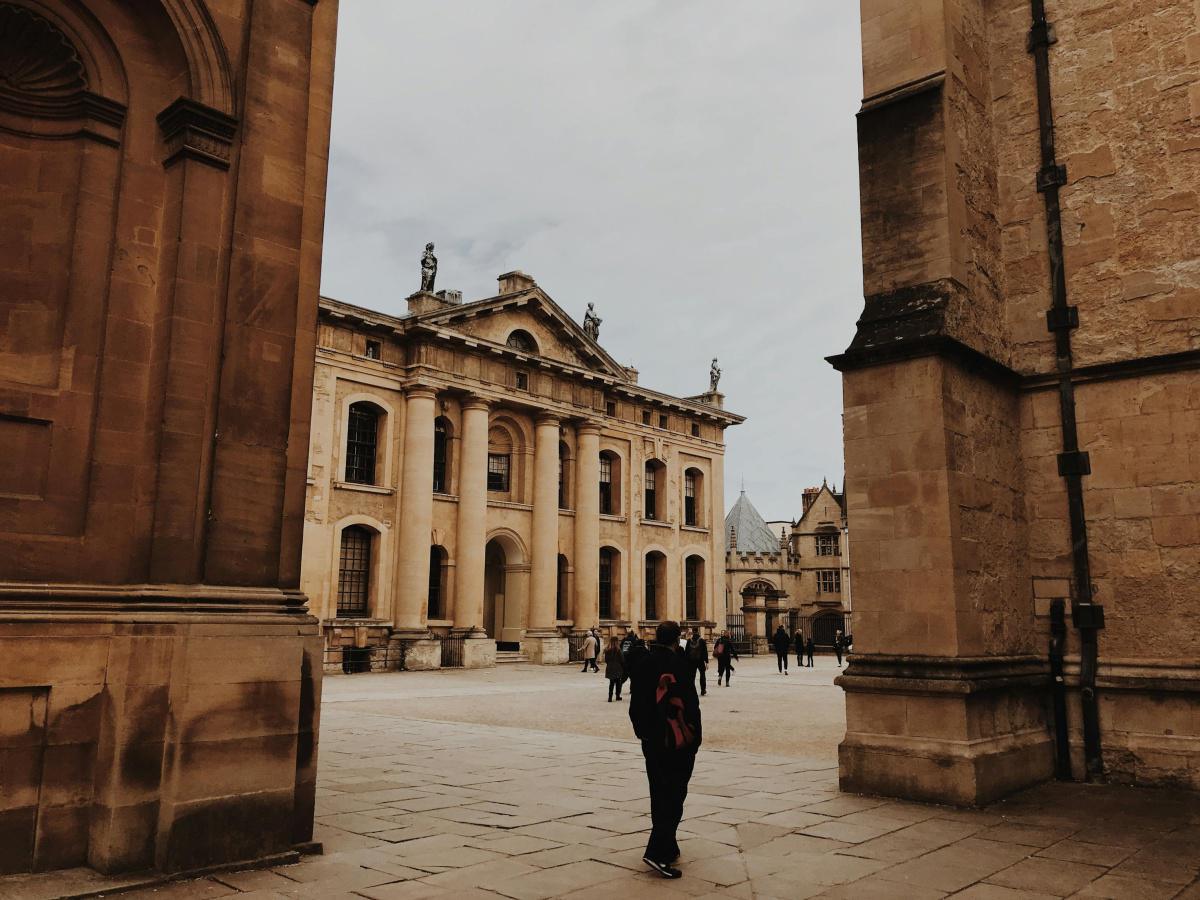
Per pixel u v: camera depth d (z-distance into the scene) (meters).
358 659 38.59
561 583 49.41
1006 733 11.35
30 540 7.48
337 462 38.97
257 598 8.12
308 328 9.23
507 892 6.84
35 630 7.16
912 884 7.21
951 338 11.11
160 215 8.45
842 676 11.41
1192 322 11.99
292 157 9.02
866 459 11.70
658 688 7.69
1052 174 13.29
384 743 16.08
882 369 11.72
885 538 11.41
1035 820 9.58
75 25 8.20
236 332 8.38
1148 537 11.98
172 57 8.58
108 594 7.65
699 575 58.72
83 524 7.79
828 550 75.94
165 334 8.10
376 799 10.59
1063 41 13.51
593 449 50.16
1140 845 8.52
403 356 42.16
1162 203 12.42
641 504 54.06
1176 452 11.89
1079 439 12.66
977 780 10.20
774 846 8.41
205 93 8.47
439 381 42.28
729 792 11.23
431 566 43.16
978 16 13.86
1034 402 13.13
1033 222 13.45
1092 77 13.20
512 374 46.06
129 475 8.02
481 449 43.97
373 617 39.62
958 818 9.67
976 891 7.04
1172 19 12.65
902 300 11.95
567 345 50.22
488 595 48.75
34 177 8.05
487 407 44.56
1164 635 11.72
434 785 11.62
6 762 6.98
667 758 7.56
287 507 8.76
